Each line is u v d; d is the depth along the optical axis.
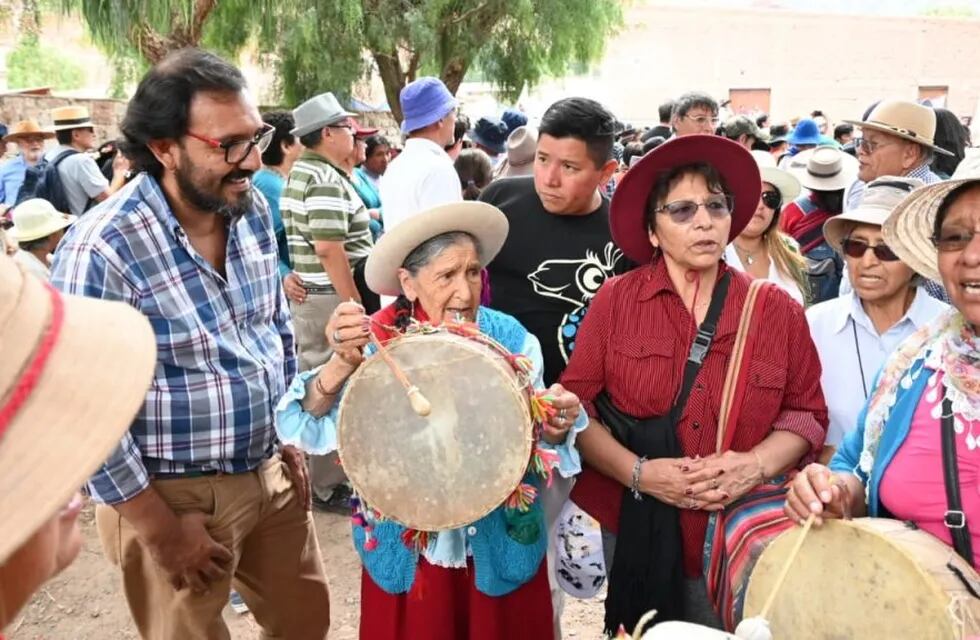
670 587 2.32
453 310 2.30
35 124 8.48
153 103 2.11
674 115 5.53
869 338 2.70
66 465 0.91
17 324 0.93
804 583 1.87
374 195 7.17
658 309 2.37
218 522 2.40
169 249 2.22
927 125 4.25
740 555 2.11
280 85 15.27
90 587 4.08
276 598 2.79
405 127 4.33
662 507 2.32
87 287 2.07
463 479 2.03
